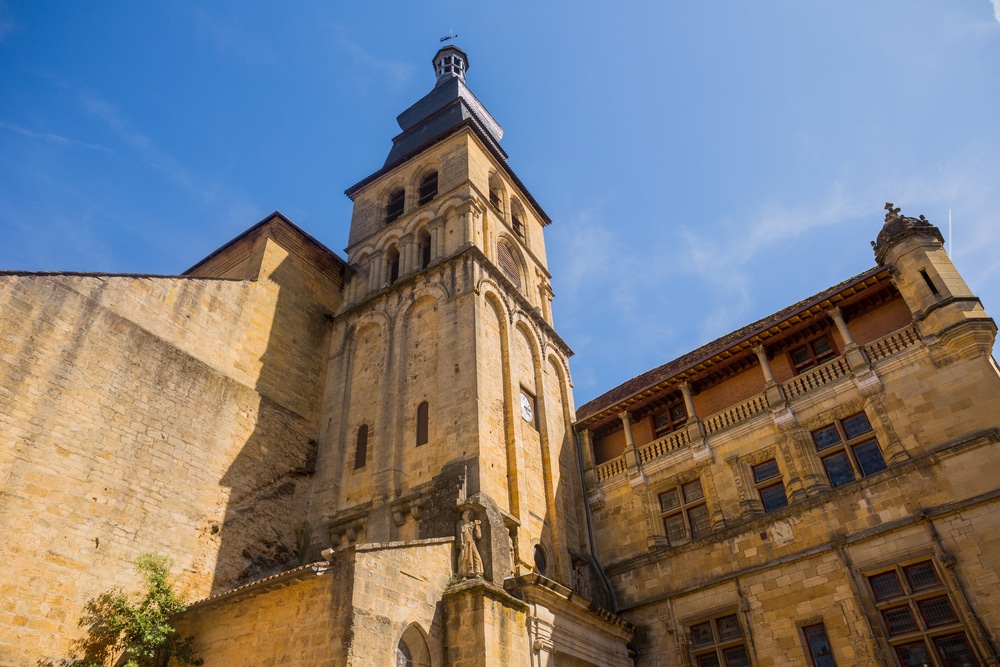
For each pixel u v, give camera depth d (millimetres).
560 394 29062
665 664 20609
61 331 18469
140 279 21344
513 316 27500
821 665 18062
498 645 15961
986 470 17656
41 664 15180
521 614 17344
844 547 18953
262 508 21953
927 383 19641
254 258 27922
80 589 16484
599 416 26906
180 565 18812
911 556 17812
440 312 25844
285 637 14930
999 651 15766
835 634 18094
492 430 22438
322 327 28656
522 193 36438
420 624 15781
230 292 24750
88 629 16234
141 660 16188
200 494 20266
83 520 17172
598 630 20031
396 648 14906
